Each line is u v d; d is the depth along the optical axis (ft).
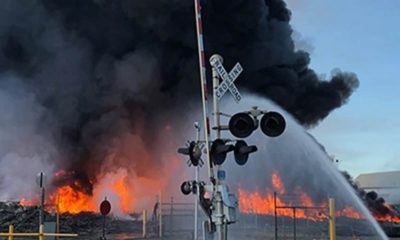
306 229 85.81
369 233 87.35
